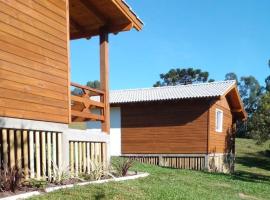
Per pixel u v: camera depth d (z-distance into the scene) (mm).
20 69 7828
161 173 14102
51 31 8781
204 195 10195
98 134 10742
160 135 21891
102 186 8719
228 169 24828
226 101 24484
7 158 7625
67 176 8852
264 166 29344
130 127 22656
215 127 21969
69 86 9344
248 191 12508
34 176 8195
